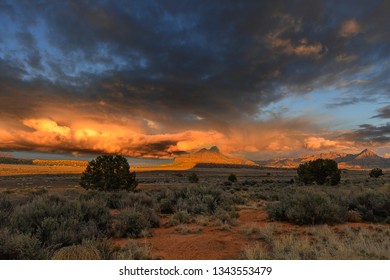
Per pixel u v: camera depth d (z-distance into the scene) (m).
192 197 18.11
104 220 11.21
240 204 20.39
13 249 6.64
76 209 11.17
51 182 65.25
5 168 175.75
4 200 12.90
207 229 11.95
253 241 9.69
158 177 100.69
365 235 9.62
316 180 37.06
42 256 6.70
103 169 30.12
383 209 13.59
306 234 10.41
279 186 43.78
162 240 10.16
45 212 10.24
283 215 13.66
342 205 14.98
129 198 18.59
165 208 17.78
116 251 8.15
